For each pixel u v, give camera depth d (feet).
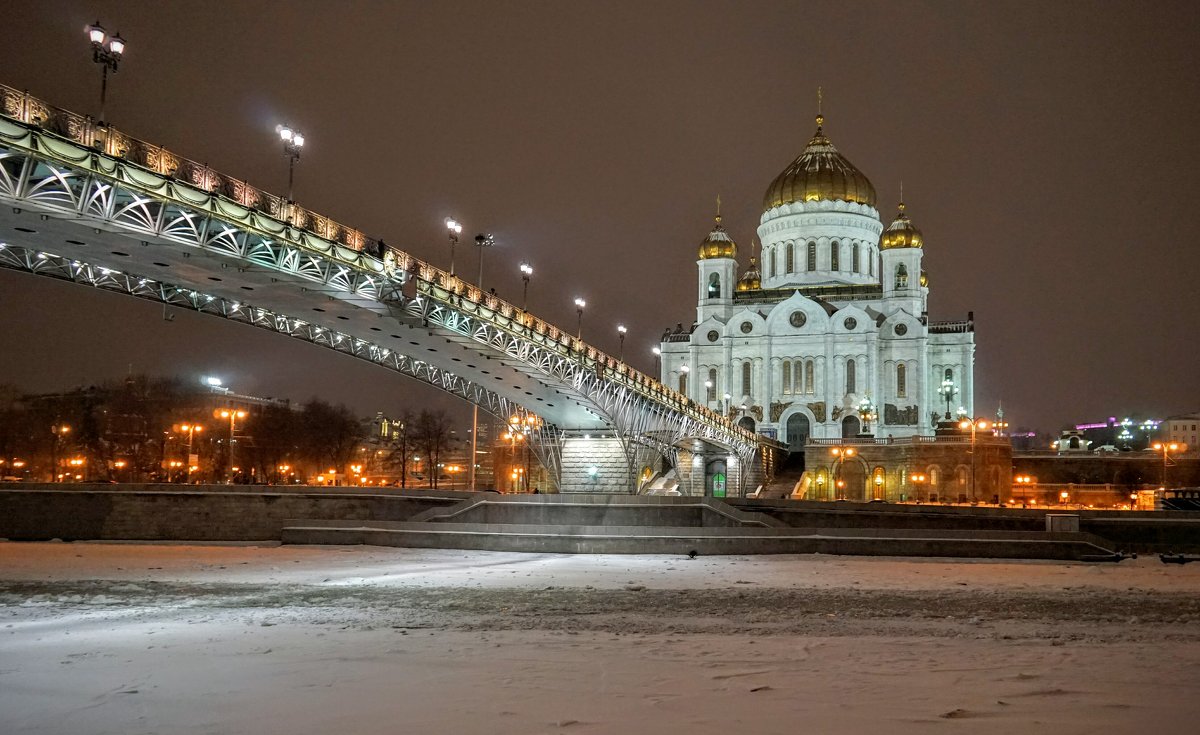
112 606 107.04
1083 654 69.10
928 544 171.73
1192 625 90.17
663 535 176.76
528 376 252.42
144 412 435.12
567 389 265.13
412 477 620.90
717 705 52.11
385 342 226.58
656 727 47.34
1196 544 189.37
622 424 291.17
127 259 156.76
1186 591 123.95
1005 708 51.03
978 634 82.74
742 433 382.42
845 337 483.92
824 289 516.32
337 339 229.45
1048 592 122.21
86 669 65.26
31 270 158.40
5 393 459.32
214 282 171.53
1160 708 50.96
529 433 332.19
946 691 55.52
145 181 132.57
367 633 82.74
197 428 401.49
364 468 579.89
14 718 51.62
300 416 448.65
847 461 402.31
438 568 153.28
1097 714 49.62
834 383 483.10
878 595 118.42
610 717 49.52
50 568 152.87
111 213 131.85
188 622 92.48
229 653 71.61
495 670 63.10
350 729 47.98
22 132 116.67
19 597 116.16
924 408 475.72
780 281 539.70
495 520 202.49
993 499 364.58
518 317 227.61
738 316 501.97
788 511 208.44
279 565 158.51
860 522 203.72
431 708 52.03
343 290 174.40
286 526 203.92
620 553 176.96
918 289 501.56
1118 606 107.45
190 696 56.08
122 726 49.65
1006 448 376.68
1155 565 164.76
